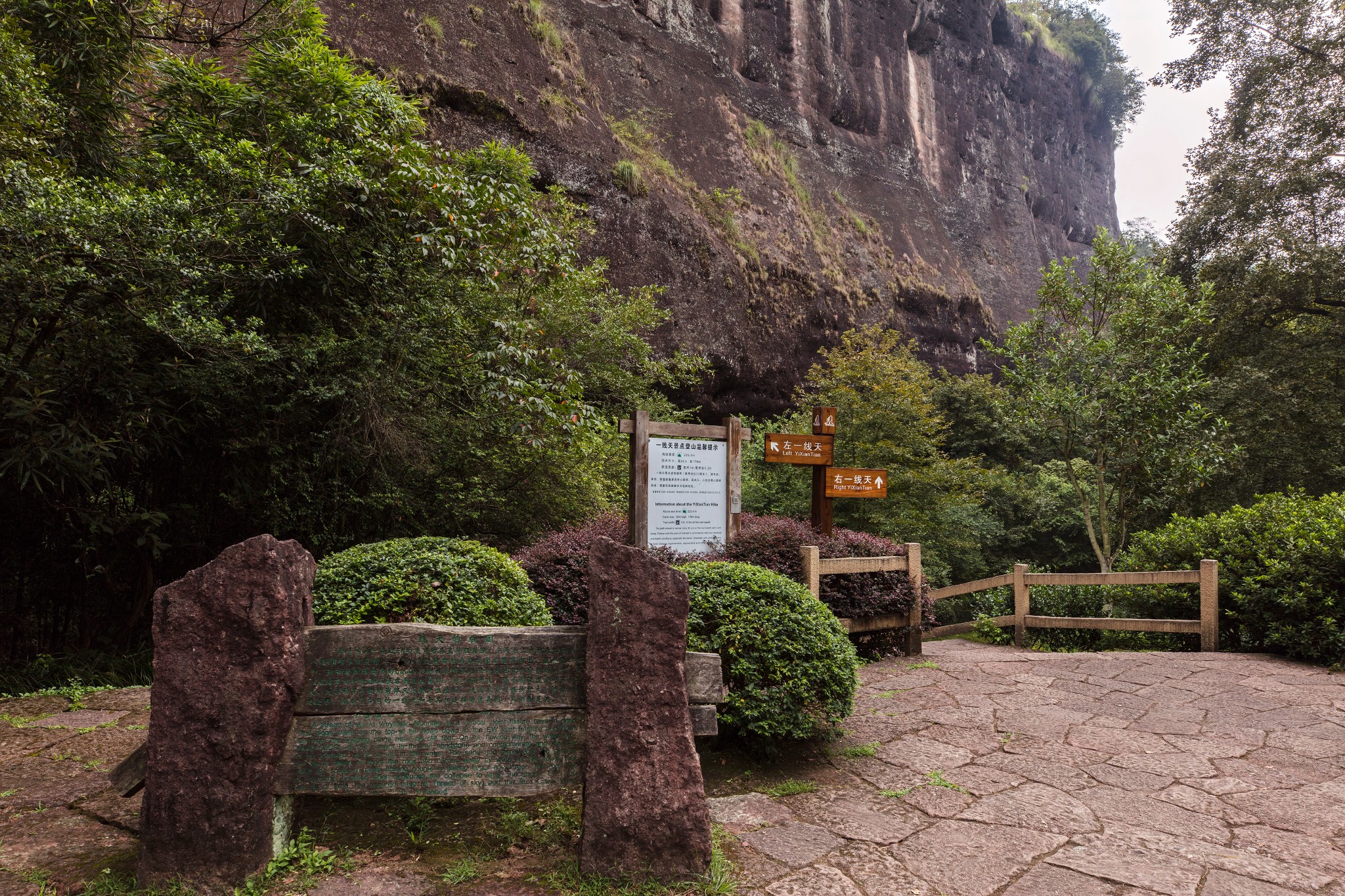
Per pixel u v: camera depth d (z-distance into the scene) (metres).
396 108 6.37
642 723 2.34
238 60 8.52
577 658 2.43
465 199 6.04
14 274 4.04
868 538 6.54
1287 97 14.73
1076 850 2.57
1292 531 6.37
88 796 2.93
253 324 5.06
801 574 5.63
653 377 10.84
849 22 25.03
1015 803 3.00
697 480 6.13
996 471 16.59
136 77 6.07
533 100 14.28
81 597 6.09
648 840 2.30
